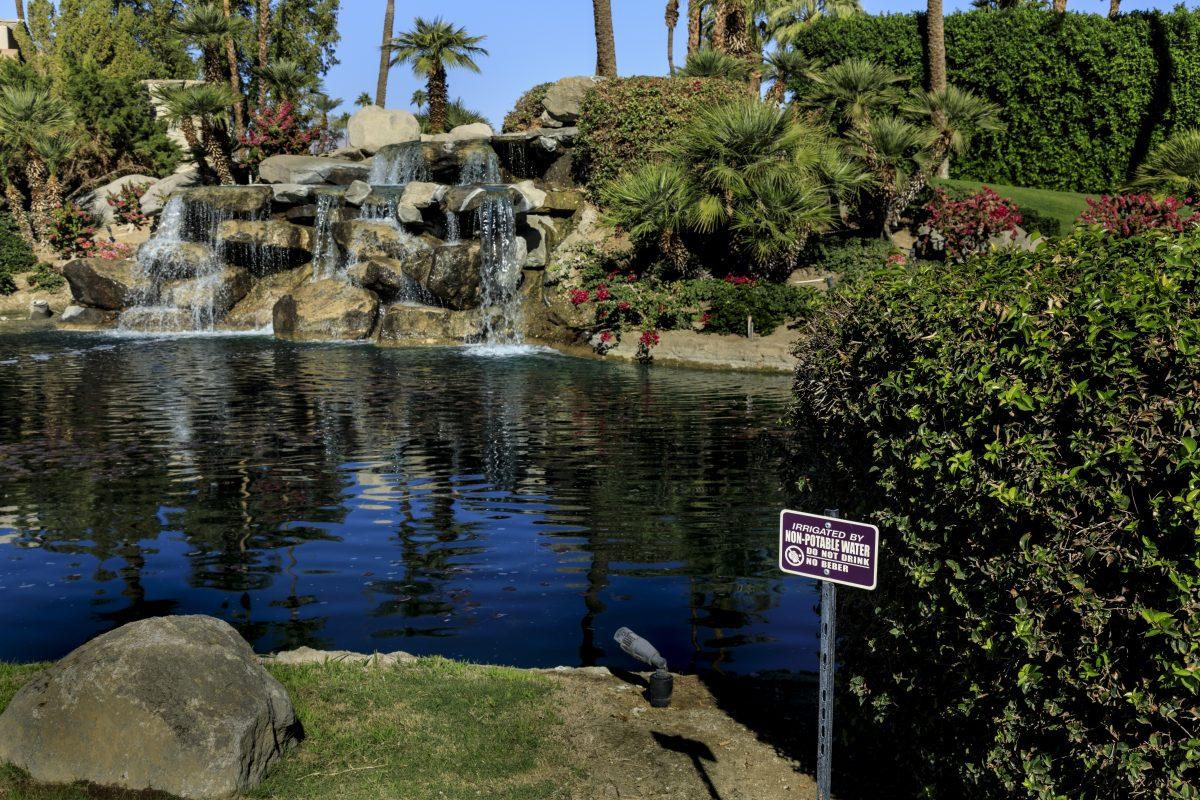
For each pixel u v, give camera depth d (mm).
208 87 41188
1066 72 36000
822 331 5789
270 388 20328
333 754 5512
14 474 12727
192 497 11664
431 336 29578
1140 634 3721
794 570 4406
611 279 29500
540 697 6395
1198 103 34844
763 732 6059
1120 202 22406
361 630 7746
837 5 49406
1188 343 3648
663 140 32500
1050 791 4102
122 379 21453
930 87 36000
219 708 5117
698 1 40344
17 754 5062
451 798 5090
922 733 5012
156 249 34375
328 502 11500
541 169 37000
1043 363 4078
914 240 31172
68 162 45812
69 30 60969
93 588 8633
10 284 38531
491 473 12977
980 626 4352
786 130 27797
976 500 4352
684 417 17312
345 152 42750
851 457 5469
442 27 42094
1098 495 3881
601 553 9664
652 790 5281
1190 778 3686
